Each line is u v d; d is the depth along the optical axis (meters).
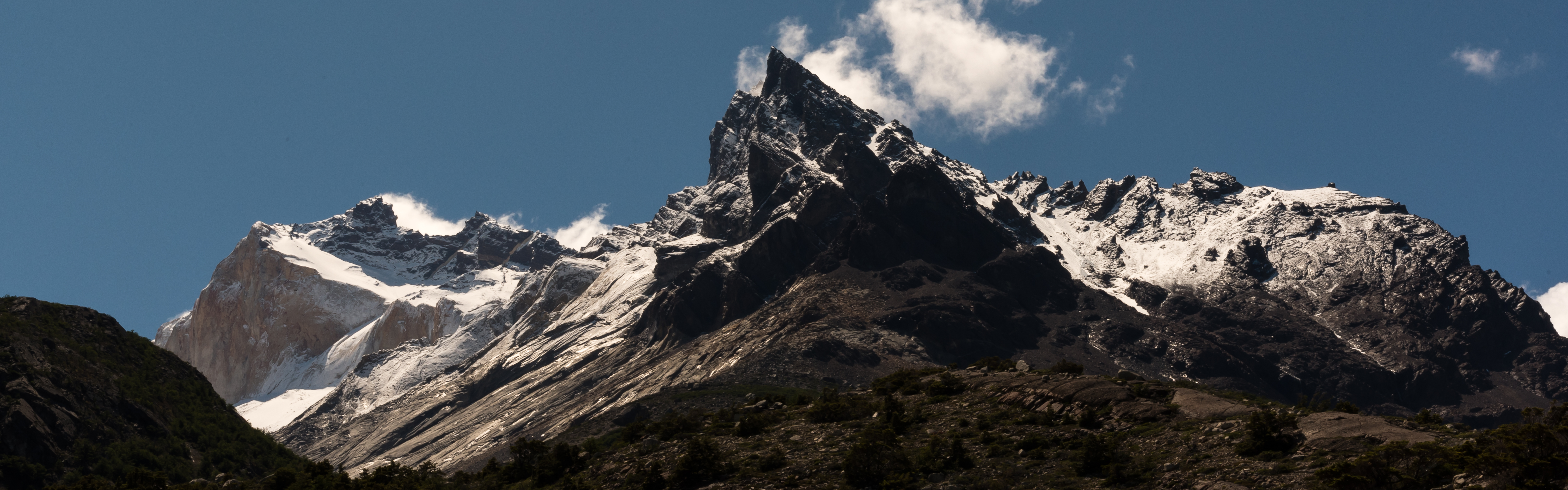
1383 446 54.06
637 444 88.50
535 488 84.38
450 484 93.31
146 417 117.12
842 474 69.19
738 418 93.69
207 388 132.88
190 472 114.44
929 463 68.50
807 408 92.38
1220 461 59.69
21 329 117.81
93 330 127.56
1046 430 71.25
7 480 99.94
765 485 69.25
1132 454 64.31
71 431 107.81
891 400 82.69
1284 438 59.75
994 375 90.56
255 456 124.44
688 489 71.94
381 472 100.31
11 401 106.31
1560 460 48.41
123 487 97.56
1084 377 81.25
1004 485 62.66
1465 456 51.38
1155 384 76.06
